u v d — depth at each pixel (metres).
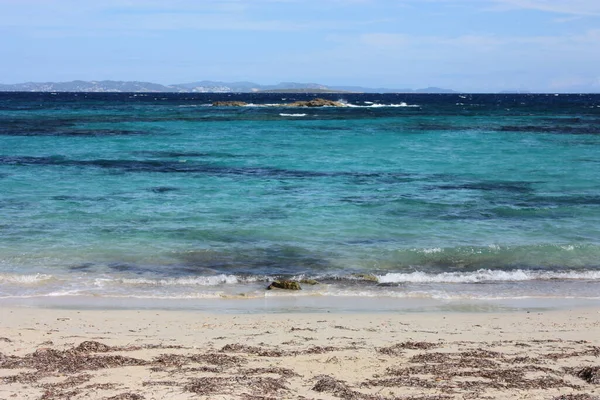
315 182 26.72
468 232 18.20
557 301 12.62
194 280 13.62
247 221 18.97
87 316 10.80
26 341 9.15
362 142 44.97
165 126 59.19
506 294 13.09
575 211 21.06
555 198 23.44
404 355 8.80
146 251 15.77
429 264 15.30
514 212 20.84
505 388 7.57
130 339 9.39
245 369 8.07
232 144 42.88
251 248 16.23
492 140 46.88
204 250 15.90
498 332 10.16
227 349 8.89
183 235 17.27
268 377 7.79
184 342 9.27
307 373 7.99
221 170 30.25
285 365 8.28
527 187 25.95
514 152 38.75
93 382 7.49
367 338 9.66
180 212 20.06
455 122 68.94
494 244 16.86
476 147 41.81
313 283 13.61
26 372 7.80
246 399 7.04
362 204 21.67
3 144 40.62
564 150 39.84
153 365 8.14
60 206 20.64
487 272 14.65
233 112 89.19
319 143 44.03
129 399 6.97
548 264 15.46
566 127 60.84
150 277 13.84
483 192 24.61
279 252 15.96
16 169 29.19
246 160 34.31
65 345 8.97
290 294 12.85
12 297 12.14
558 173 29.92
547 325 10.67
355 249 16.31
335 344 9.30
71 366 8.03
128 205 21.02
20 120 64.94
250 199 22.47
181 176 27.98
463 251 16.12
